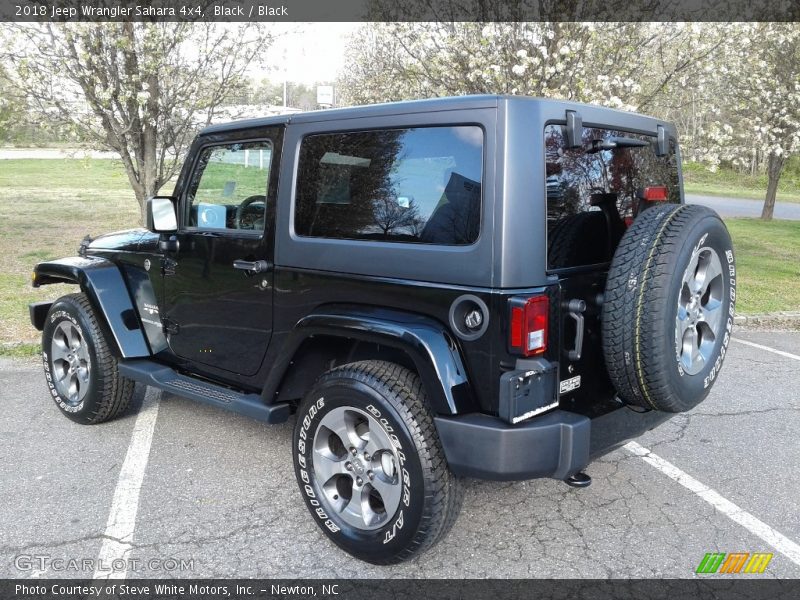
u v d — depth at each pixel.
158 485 3.85
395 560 2.97
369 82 13.73
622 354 2.84
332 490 3.19
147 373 4.18
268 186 3.54
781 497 3.78
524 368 2.66
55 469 4.04
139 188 8.93
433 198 2.90
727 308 3.21
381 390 2.87
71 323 4.59
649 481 3.97
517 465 2.67
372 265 3.07
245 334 3.75
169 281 4.19
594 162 3.11
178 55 8.28
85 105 8.19
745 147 13.90
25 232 13.10
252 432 4.63
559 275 2.88
